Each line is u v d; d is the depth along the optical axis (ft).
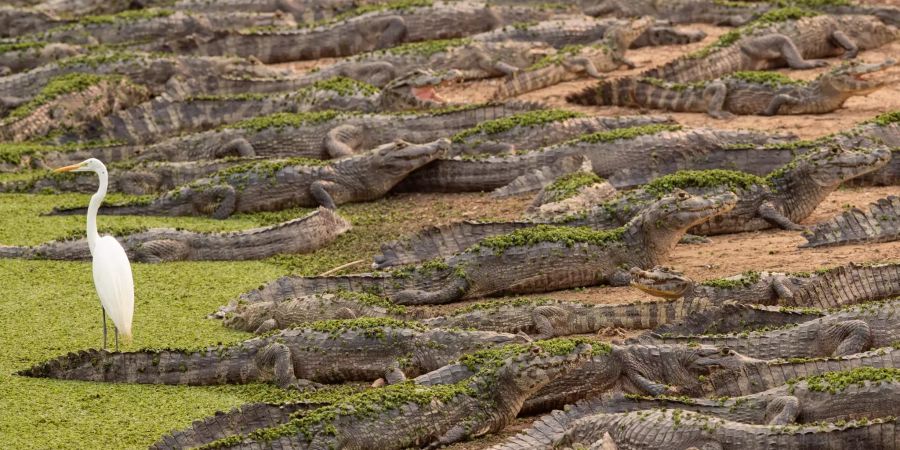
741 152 212.43
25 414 138.82
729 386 135.03
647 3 350.64
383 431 127.95
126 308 151.12
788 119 251.19
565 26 319.06
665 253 180.96
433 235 188.03
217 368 148.25
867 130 221.25
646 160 221.46
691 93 261.03
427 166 227.81
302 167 223.92
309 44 337.52
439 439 131.13
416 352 146.30
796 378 129.29
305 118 250.16
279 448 123.75
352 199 225.15
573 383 139.03
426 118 248.32
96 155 258.57
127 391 146.00
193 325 167.22
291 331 150.51
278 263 193.47
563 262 176.96
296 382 146.20
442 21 337.11
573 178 211.00
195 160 249.34
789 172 198.18
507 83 286.66
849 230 183.21
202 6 387.34
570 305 158.81
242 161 234.17
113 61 307.78
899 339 141.49
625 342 144.87
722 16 341.82
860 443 117.39
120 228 200.44
